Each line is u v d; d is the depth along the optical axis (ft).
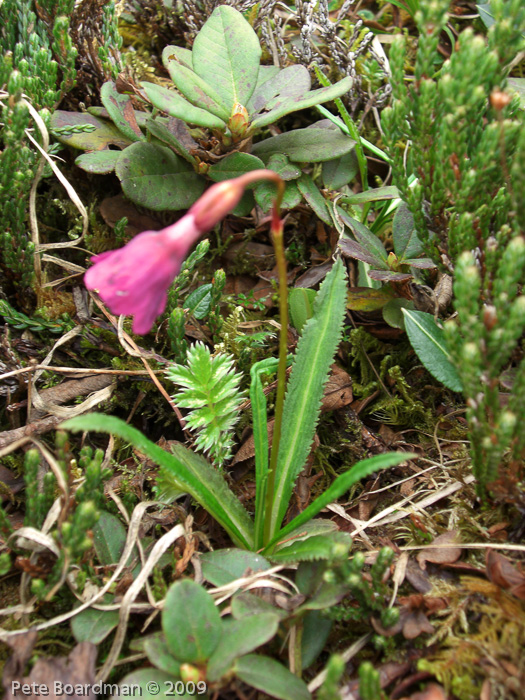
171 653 0.18
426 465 0.27
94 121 0.32
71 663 0.18
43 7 0.32
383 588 0.20
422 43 0.22
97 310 0.31
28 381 0.27
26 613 0.22
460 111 0.21
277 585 0.21
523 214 0.21
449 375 0.25
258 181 0.31
